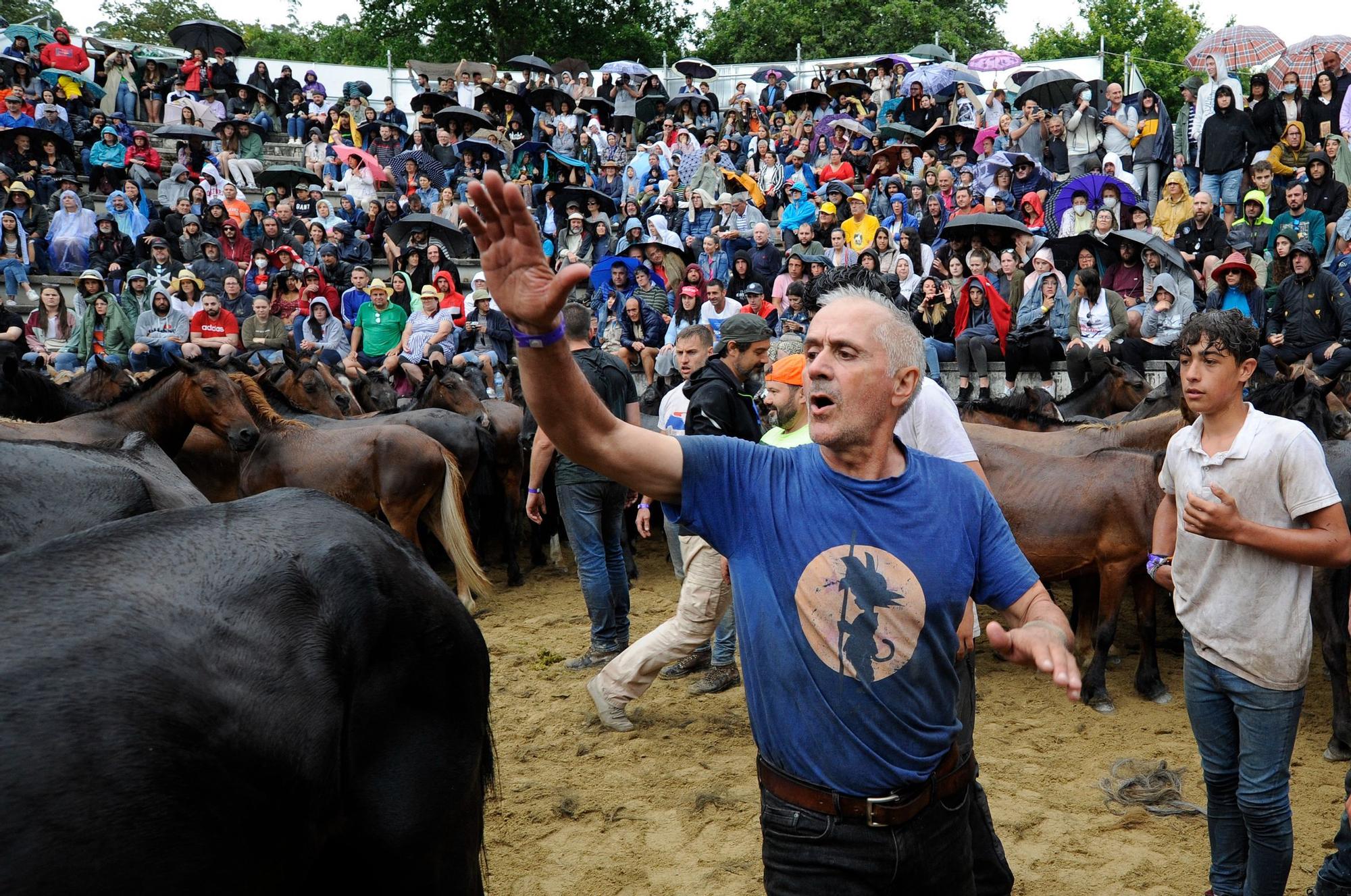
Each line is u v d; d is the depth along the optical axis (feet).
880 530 6.42
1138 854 13.12
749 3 116.78
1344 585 16.03
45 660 5.21
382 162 65.36
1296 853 13.08
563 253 53.83
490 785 8.16
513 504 29.58
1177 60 113.70
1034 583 6.53
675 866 12.93
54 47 68.13
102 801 4.94
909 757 6.39
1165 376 35.60
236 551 6.40
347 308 46.78
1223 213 44.32
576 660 20.24
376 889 7.07
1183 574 10.21
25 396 24.21
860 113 65.10
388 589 6.98
